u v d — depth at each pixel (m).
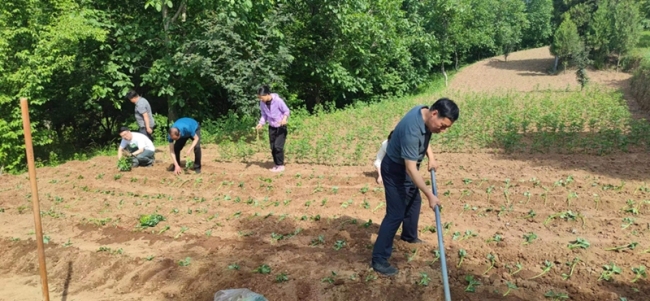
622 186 6.82
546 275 4.50
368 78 23.03
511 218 6.06
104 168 10.16
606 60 32.34
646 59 27.72
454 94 22.66
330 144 11.36
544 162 8.68
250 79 12.99
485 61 41.31
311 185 8.00
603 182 7.17
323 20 18.30
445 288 3.79
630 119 12.09
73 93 13.12
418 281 4.45
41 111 13.40
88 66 13.26
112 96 13.65
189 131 8.77
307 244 5.66
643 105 16.22
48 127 14.73
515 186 7.22
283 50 13.53
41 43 10.41
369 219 6.05
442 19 30.77
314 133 13.30
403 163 4.40
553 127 11.08
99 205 7.65
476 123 13.00
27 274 5.67
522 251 4.93
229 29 12.96
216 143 13.10
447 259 4.84
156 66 13.60
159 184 8.68
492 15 39.59
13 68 10.66
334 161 9.75
